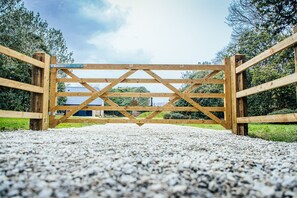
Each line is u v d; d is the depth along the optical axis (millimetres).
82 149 2844
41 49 16422
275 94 13922
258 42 13859
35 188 1357
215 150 2984
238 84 5820
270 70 12562
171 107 6301
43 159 2180
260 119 4582
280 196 1322
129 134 5211
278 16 7824
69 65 6309
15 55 4758
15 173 1680
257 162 2260
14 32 14523
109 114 26891
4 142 3346
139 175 1688
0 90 12742
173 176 1628
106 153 2570
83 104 6320
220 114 16953
